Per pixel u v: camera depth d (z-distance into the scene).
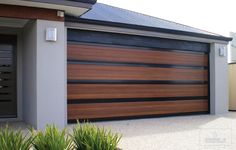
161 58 9.68
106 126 7.70
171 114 9.93
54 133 3.54
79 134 3.75
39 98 6.90
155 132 6.88
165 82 9.79
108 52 8.62
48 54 7.00
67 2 6.66
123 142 5.78
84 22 7.92
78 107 8.18
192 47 10.45
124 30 8.63
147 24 9.49
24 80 8.47
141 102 9.26
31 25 7.43
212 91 10.84
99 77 8.49
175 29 9.73
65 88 7.46
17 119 8.75
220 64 10.97
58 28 7.10
